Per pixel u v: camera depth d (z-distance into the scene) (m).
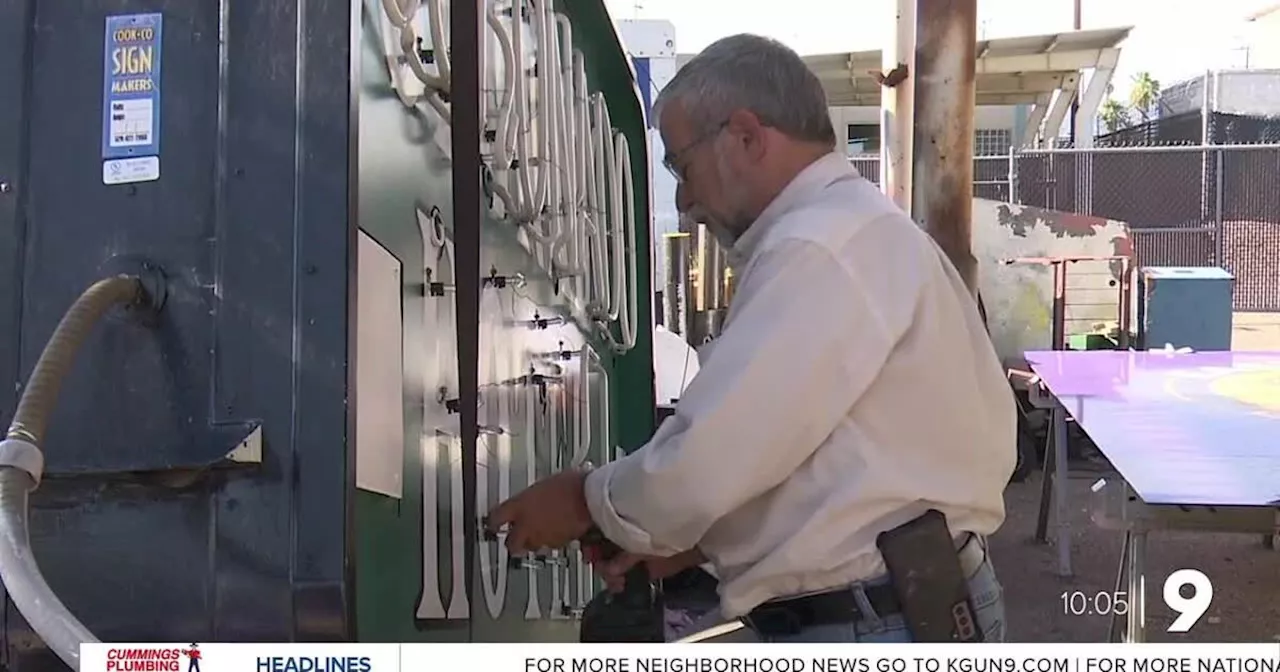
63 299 1.28
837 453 1.59
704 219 1.84
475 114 1.57
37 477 1.09
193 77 1.28
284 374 1.26
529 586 2.49
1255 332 12.49
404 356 1.61
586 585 3.16
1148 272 9.34
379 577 1.48
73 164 1.29
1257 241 13.65
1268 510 3.40
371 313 1.45
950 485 1.64
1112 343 9.24
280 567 1.26
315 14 1.27
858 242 1.59
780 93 1.71
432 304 1.77
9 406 1.28
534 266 2.57
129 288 1.24
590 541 1.82
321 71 1.27
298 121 1.27
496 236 2.15
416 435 1.66
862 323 1.56
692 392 1.56
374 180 1.48
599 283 3.35
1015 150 14.23
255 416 1.26
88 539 1.28
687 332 9.18
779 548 1.61
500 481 2.17
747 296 1.60
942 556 1.60
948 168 3.97
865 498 1.58
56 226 1.29
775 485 1.60
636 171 4.50
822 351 1.53
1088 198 13.80
